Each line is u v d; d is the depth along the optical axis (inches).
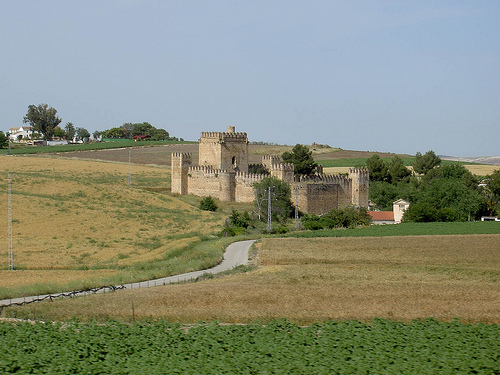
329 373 1646.2
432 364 1701.5
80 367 1699.1
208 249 3934.5
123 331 2021.4
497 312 2304.4
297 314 2269.9
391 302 2455.7
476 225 5123.0
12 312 2353.6
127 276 3154.5
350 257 3595.0
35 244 4249.5
